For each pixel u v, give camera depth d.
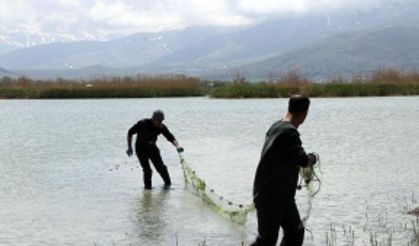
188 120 42.16
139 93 82.06
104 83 84.38
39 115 51.41
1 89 86.00
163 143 29.17
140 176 19.86
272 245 9.13
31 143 30.22
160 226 13.07
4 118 48.41
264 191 9.09
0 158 24.55
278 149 9.04
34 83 89.62
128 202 15.62
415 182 17.28
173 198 16.08
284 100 67.56
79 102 73.50
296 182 9.22
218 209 14.20
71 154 25.64
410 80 75.81
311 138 29.34
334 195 15.58
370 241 11.45
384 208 14.12
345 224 12.71
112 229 12.90
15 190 17.55
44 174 20.38
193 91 82.75
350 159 22.00
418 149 24.53
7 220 13.84
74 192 17.14
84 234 12.52
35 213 14.53
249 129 35.28
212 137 31.36
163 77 85.81
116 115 49.50
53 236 12.41
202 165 21.69
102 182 18.77
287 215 9.23
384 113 44.75
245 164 21.77
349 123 37.38
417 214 13.48
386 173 18.84
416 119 39.25
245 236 12.14
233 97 73.69
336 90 72.44
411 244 11.16
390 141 27.55
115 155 25.20
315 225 12.67
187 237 12.15
